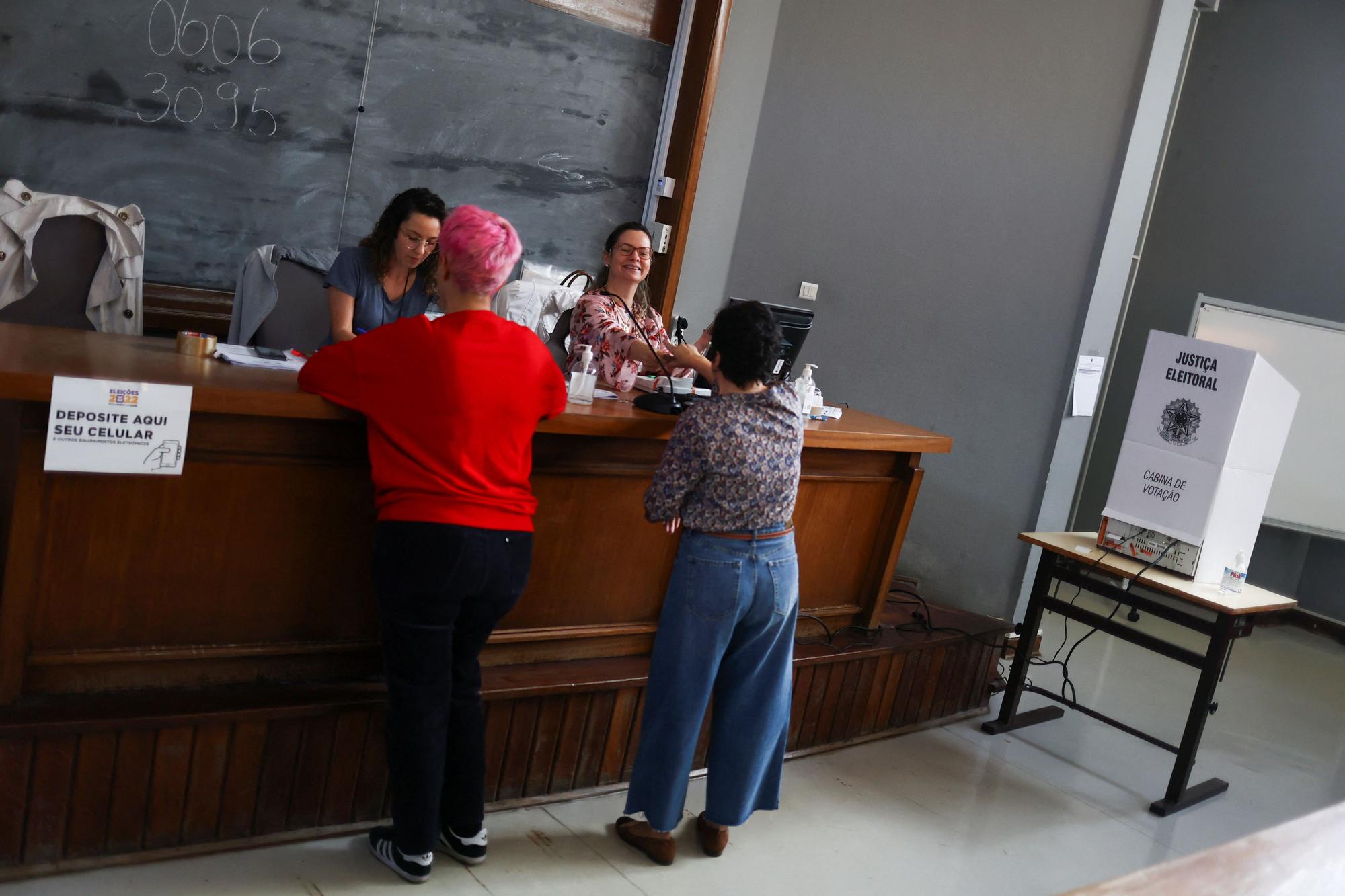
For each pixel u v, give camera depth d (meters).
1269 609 3.31
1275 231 5.71
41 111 3.68
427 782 2.23
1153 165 4.25
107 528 2.11
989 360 4.51
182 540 2.20
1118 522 3.55
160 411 2.03
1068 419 4.31
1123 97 4.15
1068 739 3.91
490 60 4.58
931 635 3.76
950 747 3.67
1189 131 6.03
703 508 2.42
